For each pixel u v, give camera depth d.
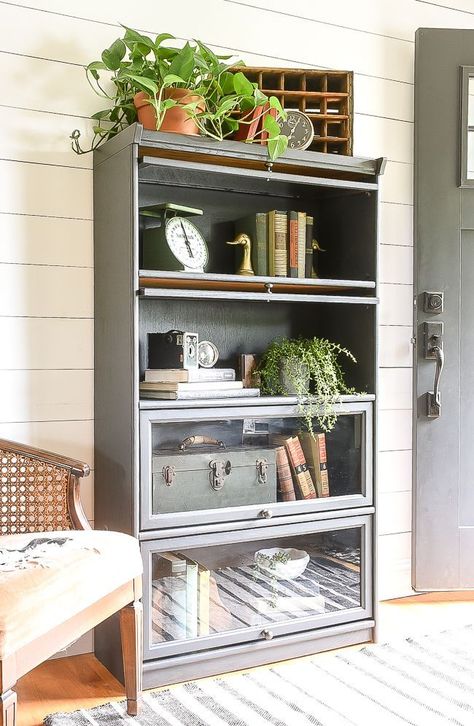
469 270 3.06
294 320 2.90
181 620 2.33
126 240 2.28
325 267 2.88
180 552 2.33
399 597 3.12
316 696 2.23
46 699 2.23
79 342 2.56
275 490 2.49
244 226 2.69
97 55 2.56
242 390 2.47
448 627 2.77
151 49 2.35
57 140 2.51
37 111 2.48
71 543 1.97
